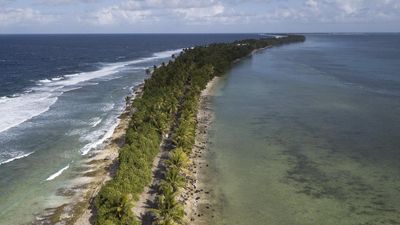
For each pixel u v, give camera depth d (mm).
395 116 116625
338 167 79500
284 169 77750
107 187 56938
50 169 74125
